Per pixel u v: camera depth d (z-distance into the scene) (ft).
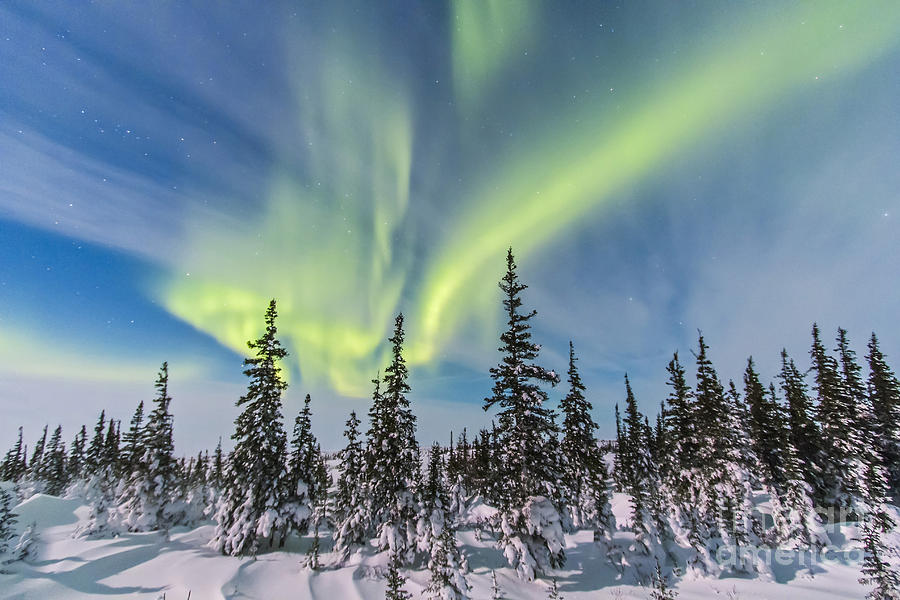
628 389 157.07
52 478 228.43
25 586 72.59
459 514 140.05
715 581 84.48
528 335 91.35
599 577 85.66
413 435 95.45
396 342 100.53
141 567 81.87
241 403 99.04
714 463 107.45
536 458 85.87
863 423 134.51
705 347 120.98
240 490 93.97
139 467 116.37
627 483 144.66
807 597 77.97
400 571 82.28
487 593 73.92
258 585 72.69
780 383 158.92
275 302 107.45
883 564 73.41
